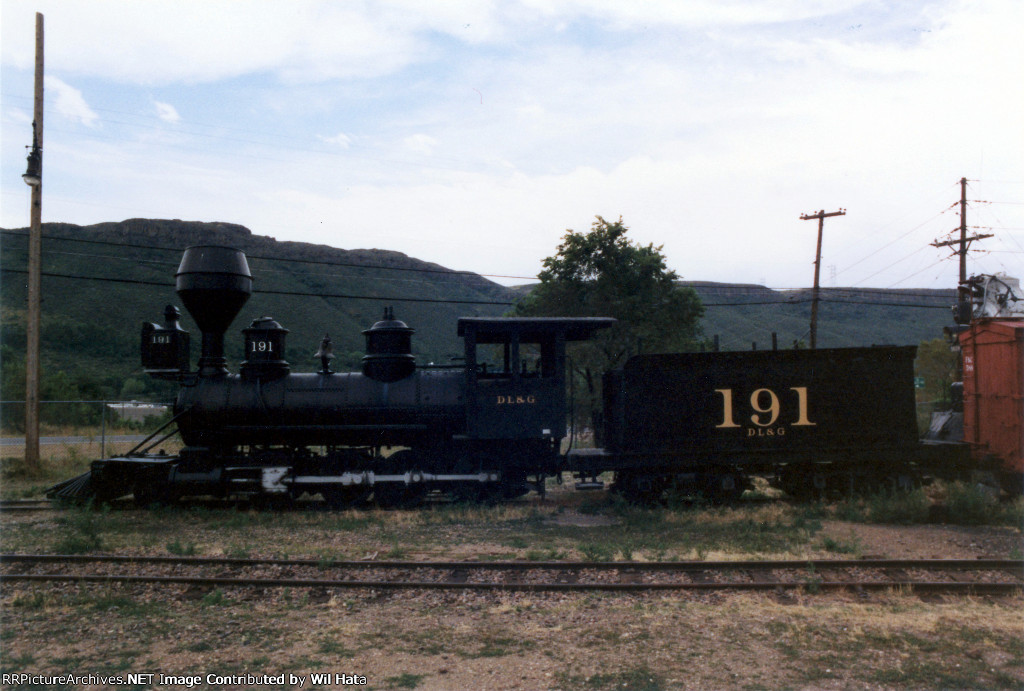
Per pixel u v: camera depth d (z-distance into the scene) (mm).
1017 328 12523
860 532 10375
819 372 12984
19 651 5762
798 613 6695
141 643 5945
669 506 12492
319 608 6859
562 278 31078
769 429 12867
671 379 12961
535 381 12680
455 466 12703
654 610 6770
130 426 30984
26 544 9445
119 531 10383
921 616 6656
